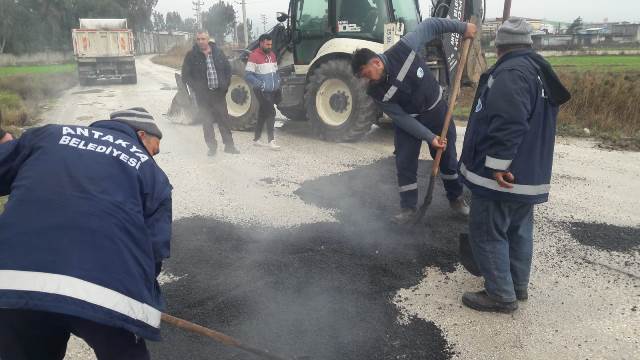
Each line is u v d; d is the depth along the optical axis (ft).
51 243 4.92
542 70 7.99
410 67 11.64
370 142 23.03
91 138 5.69
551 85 8.01
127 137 6.01
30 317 5.14
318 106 22.95
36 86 44.01
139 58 159.22
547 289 9.85
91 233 5.03
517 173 8.13
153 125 6.63
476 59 25.14
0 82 43.11
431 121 12.36
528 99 7.77
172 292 9.70
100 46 57.67
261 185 16.35
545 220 13.37
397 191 15.65
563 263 10.93
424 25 11.88
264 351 6.74
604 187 16.15
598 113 26.20
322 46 23.39
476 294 9.18
